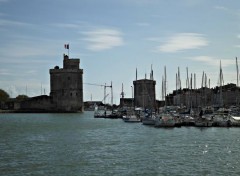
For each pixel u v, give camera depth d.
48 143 62.75
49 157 48.12
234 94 146.88
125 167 41.78
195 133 77.31
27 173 39.19
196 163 43.81
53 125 108.00
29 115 183.88
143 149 54.81
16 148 56.62
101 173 39.06
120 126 101.44
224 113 101.12
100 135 76.38
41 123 118.19
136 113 133.62
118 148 56.12
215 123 90.25
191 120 93.38
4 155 49.91
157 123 93.44
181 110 117.44
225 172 39.28
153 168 41.19
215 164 43.25
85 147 57.50
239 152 51.78
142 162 44.50
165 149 54.69
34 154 50.62
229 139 66.62
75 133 81.56
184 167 41.66
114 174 38.59
